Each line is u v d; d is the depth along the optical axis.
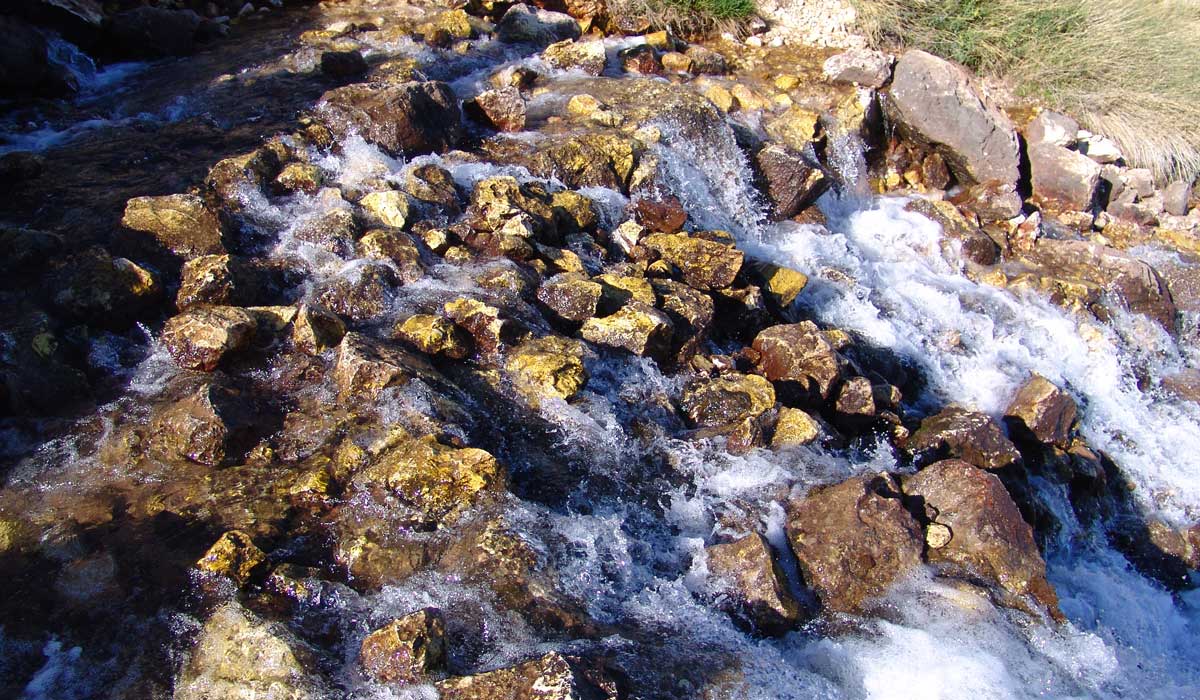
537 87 7.09
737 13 8.90
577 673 2.70
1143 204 8.29
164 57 7.02
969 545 3.78
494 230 4.97
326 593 3.04
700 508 3.81
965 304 6.55
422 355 4.11
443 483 3.42
